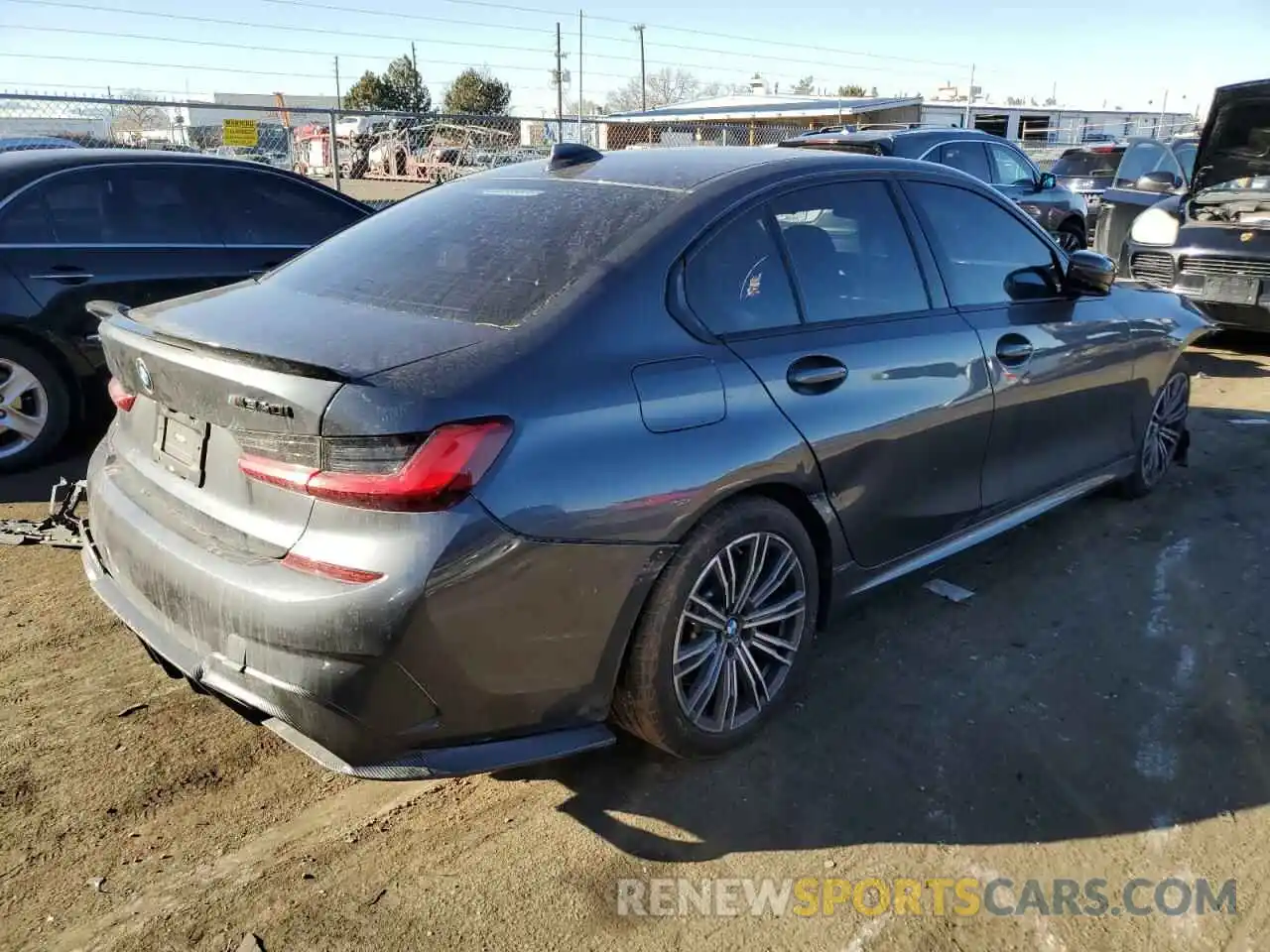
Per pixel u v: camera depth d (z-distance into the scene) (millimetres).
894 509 3295
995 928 2299
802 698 3209
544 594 2320
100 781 2758
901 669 3389
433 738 2287
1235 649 3531
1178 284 8000
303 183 6102
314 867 2469
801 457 2861
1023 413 3801
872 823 2637
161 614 2516
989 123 35938
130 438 2875
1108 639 3600
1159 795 2752
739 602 2820
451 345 2389
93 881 2404
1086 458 4336
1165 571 4152
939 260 3582
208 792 2738
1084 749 2957
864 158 3479
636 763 2898
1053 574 4129
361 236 3326
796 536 2930
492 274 2736
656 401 2539
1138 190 9898
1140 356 4488
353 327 2529
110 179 5383
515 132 27875
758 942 2256
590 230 2832
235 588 2264
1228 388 7211
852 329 3160
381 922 2295
